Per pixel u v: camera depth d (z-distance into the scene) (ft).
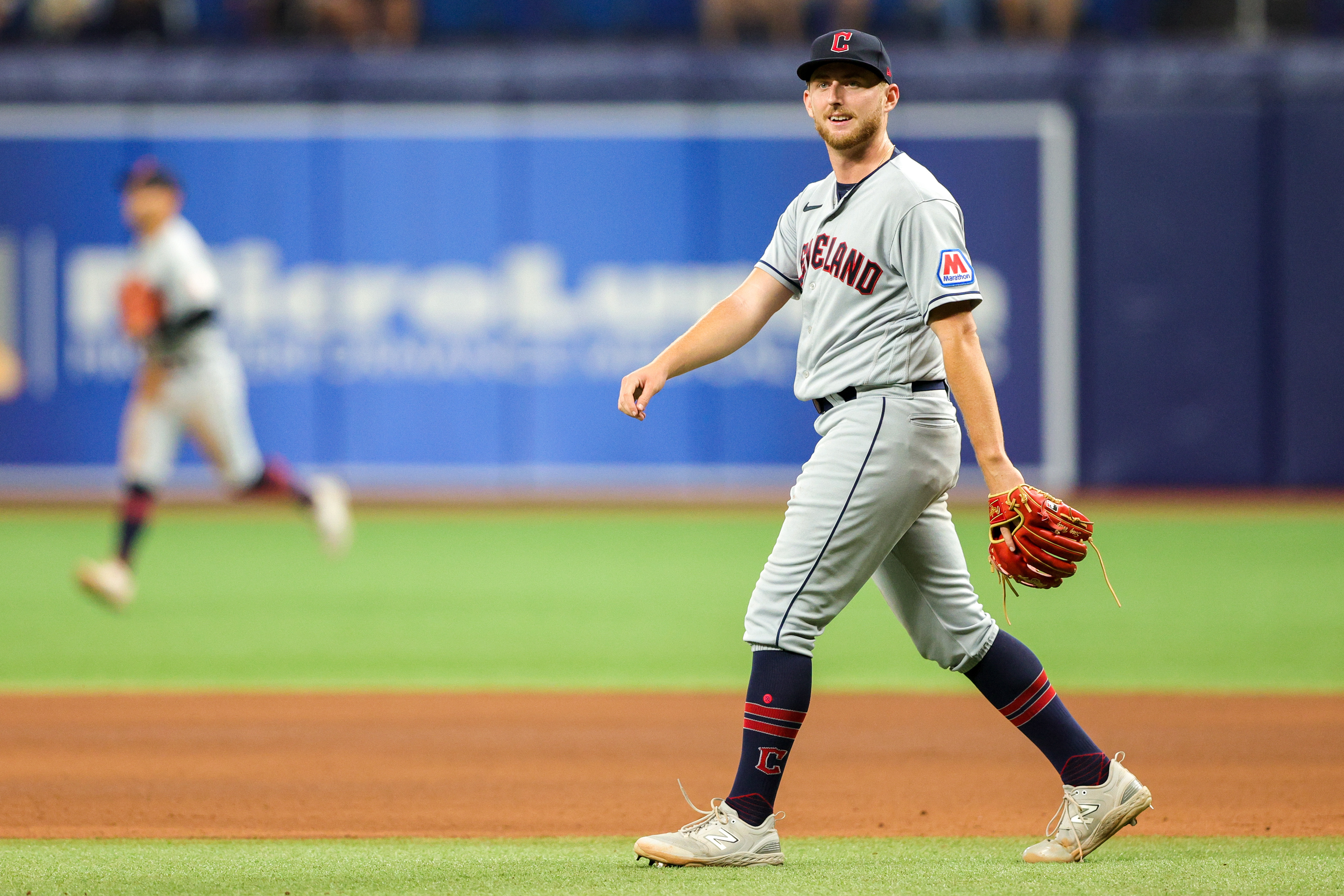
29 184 187.11
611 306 189.67
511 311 189.67
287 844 48.55
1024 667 45.57
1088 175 185.88
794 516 44.73
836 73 43.65
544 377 189.78
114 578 103.91
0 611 108.06
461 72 188.44
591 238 189.88
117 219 187.73
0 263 187.32
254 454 114.42
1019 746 66.49
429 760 63.62
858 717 73.20
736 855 44.09
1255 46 183.42
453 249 189.67
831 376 44.68
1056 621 103.04
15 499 188.44
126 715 73.26
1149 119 184.96
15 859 45.65
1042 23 198.90
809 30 199.31
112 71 187.32
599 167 189.78
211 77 187.93
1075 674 84.02
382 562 136.46
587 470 189.57
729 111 188.96
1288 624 101.76
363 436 189.67
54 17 196.75
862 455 43.73
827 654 92.68
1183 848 47.47
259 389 189.06
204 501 191.83
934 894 40.27
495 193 189.67
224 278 188.85
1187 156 184.75
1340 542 147.95
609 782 59.47
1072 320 186.70
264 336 188.85
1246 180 184.44
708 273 189.98
